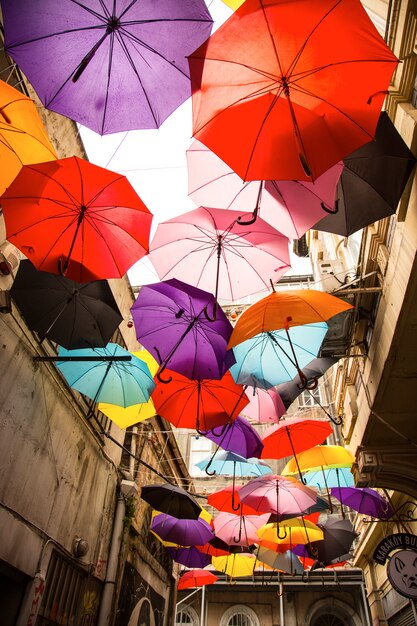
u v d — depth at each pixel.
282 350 4.32
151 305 4.61
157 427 10.39
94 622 6.21
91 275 3.55
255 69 2.42
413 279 4.29
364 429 6.77
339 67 2.37
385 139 3.70
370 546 11.51
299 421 6.38
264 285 4.55
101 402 5.05
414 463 6.70
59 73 3.06
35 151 3.29
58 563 5.29
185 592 14.65
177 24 2.97
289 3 2.27
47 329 4.18
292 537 8.09
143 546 8.98
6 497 4.20
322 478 8.11
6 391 4.32
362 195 3.82
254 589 14.13
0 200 3.21
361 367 6.96
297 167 2.47
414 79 3.98
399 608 9.45
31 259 3.40
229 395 5.11
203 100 2.50
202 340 4.57
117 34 3.00
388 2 4.22
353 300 5.89
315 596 13.97
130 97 3.15
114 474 7.56
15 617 4.29
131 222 3.45
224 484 16.14
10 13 2.94
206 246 4.46
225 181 3.74
